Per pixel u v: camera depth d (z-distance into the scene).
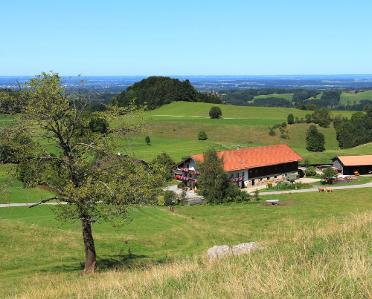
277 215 58.81
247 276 9.29
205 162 74.06
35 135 25.00
